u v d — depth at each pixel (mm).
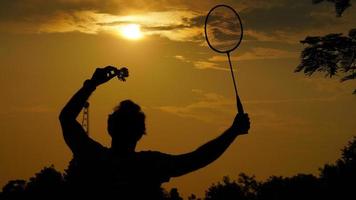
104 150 6801
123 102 6848
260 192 52656
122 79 6773
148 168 6719
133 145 6789
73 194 6680
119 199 6656
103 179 6703
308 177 45531
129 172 6703
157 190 6730
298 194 45844
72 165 6758
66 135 6777
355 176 40375
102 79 6785
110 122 6797
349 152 41250
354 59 35750
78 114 6809
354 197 39969
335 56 35781
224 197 54312
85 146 6762
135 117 6742
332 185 41344
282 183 49375
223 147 6664
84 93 6754
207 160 6656
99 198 6664
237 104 6801
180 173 6711
